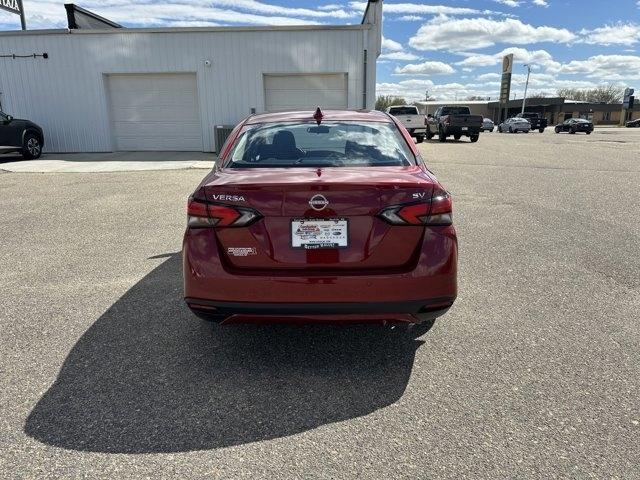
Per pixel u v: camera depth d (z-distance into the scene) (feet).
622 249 17.87
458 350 10.65
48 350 10.64
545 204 26.43
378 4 52.21
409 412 8.49
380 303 8.95
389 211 8.95
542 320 12.07
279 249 9.00
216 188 9.13
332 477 6.97
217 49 51.80
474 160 51.26
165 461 7.30
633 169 42.78
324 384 9.41
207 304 9.18
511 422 8.16
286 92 53.52
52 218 23.38
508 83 252.21
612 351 10.52
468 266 16.12
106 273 15.56
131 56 52.29
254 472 7.07
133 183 34.22
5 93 53.72
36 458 7.34
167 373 9.78
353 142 11.20
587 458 7.30
